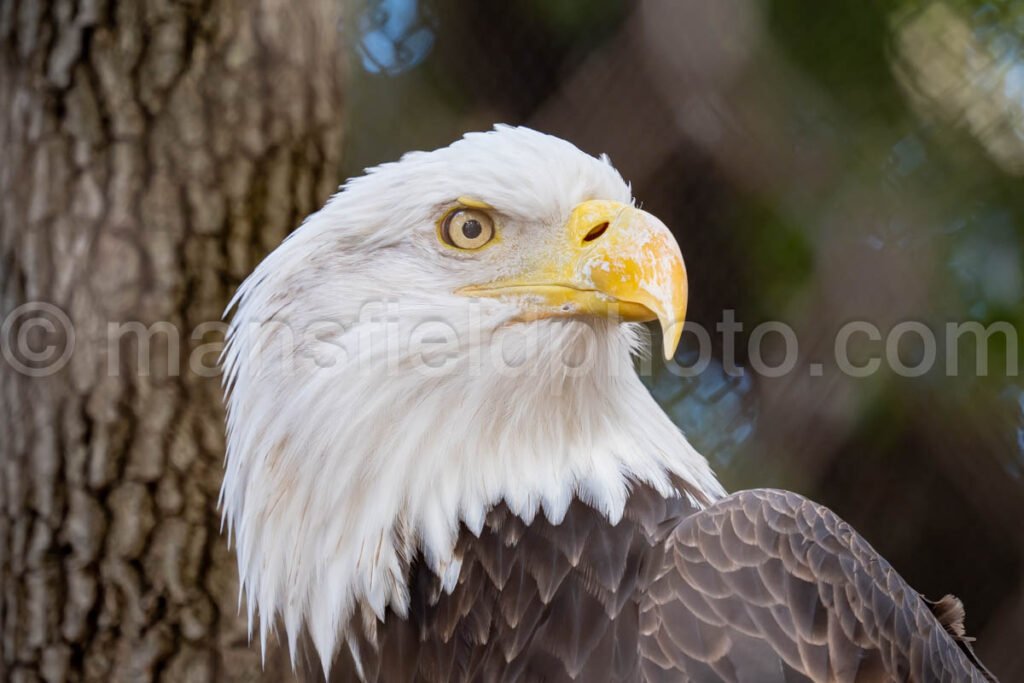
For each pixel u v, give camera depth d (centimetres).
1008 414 1636
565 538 792
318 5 1299
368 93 1631
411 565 808
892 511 1666
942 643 792
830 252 1579
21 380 1217
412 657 802
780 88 1527
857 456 1628
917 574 1742
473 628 788
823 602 719
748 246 1605
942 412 1605
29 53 1248
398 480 809
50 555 1191
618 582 768
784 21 1616
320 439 812
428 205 830
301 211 1266
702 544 740
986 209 1638
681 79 1362
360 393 812
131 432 1194
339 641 817
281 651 1193
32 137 1238
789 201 1568
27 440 1205
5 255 1241
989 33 1647
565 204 832
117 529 1186
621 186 866
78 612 1179
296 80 1275
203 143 1236
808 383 1583
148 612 1179
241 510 848
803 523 749
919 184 1616
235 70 1249
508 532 801
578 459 816
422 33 1636
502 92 1620
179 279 1216
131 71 1235
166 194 1223
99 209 1218
